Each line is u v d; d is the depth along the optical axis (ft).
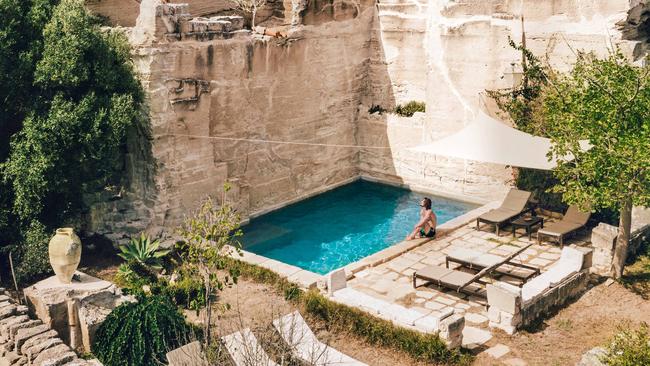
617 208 65.82
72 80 66.85
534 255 70.03
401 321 55.31
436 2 89.30
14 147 67.05
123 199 74.90
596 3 79.46
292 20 88.74
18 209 66.90
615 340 42.93
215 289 62.95
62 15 68.23
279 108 87.66
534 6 82.94
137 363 51.11
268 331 49.47
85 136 66.59
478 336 54.90
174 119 73.72
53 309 54.85
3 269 67.82
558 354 52.13
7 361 49.57
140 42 71.72
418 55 96.37
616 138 58.34
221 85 79.20
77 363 47.44
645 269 65.21
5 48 66.85
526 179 83.46
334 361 49.85
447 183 93.04
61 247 58.70
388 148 98.32
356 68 98.99
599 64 62.03
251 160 84.94
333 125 96.58
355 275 66.59
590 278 64.08
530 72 82.07
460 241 74.28
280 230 82.69
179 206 75.41
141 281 60.95
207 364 43.65
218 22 78.38
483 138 71.46
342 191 97.35
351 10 95.96
